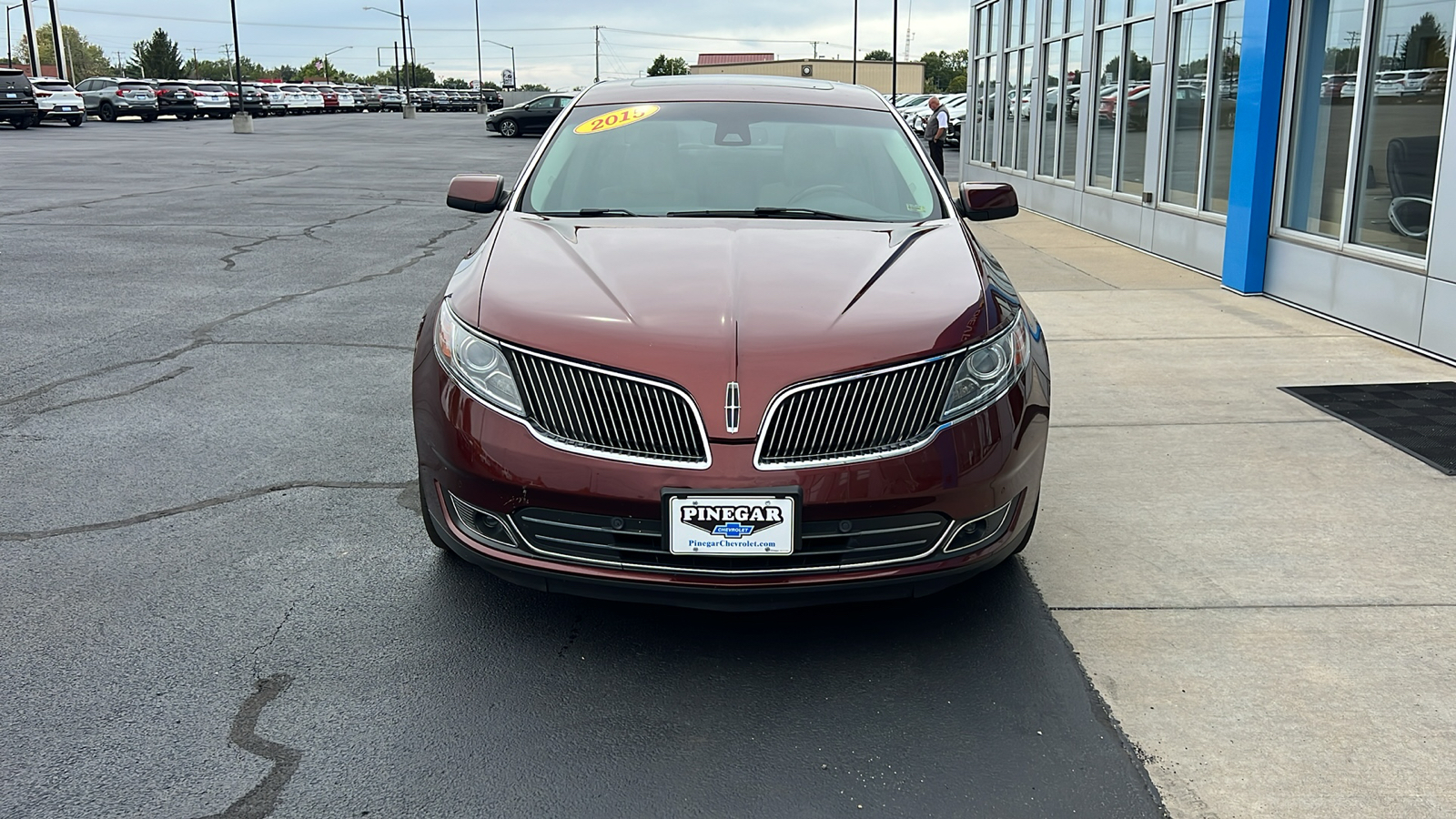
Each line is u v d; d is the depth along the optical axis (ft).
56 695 9.45
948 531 9.70
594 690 9.75
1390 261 23.04
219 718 9.17
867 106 15.70
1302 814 8.09
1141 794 8.34
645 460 9.28
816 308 10.02
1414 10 22.61
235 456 15.64
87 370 20.07
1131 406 18.58
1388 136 23.57
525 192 13.64
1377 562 12.37
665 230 12.07
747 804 8.20
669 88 15.90
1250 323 25.27
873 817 8.07
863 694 9.71
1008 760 8.76
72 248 34.42
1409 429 17.11
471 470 9.71
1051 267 34.06
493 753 8.79
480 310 10.20
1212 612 11.23
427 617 11.00
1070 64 45.73
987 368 10.00
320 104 225.15
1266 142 27.63
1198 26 32.94
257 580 11.76
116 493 14.16
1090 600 11.49
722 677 9.98
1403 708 9.50
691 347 9.46
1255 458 15.88
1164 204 35.47
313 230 40.27
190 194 52.90
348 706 9.40
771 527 9.21
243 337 22.88
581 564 9.62
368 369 20.51
